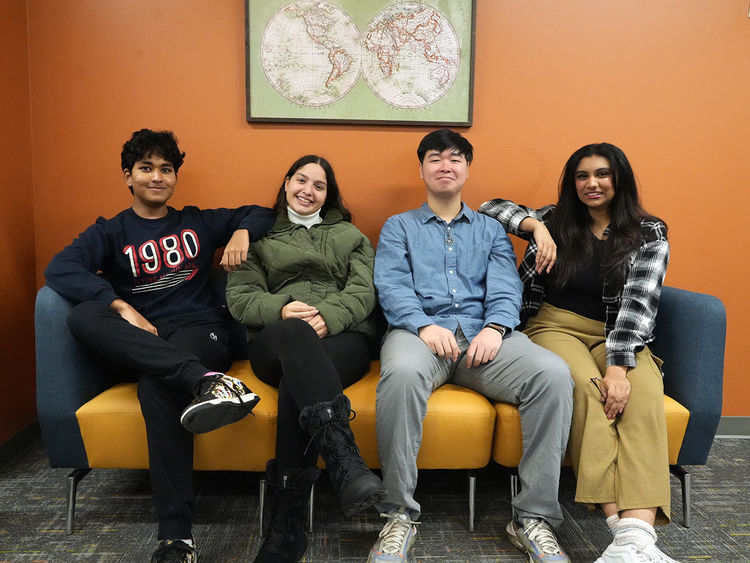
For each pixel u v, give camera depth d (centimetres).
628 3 211
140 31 203
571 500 178
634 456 142
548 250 174
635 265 166
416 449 147
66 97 203
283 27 204
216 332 175
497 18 210
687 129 216
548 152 216
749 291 223
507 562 144
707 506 172
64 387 151
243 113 209
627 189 173
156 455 139
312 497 155
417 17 206
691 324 159
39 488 176
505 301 171
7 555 143
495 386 157
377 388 148
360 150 213
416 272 180
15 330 197
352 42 207
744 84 215
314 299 177
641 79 214
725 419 226
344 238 186
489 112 213
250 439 152
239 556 145
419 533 156
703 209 220
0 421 190
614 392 147
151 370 140
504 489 183
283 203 196
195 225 188
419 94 210
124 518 161
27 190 203
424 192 216
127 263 176
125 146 177
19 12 196
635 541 132
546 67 212
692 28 213
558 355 161
